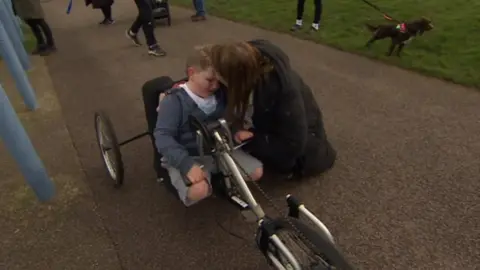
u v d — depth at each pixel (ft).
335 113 14.66
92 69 21.84
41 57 24.76
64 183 11.84
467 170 11.10
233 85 7.61
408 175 11.07
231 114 8.13
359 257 8.68
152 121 9.62
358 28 23.62
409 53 19.43
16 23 26.18
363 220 9.66
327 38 22.67
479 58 18.08
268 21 27.17
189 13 32.96
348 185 10.84
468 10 24.62
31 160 10.52
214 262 8.85
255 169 9.56
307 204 10.27
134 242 9.55
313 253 6.01
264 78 8.39
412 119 13.83
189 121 8.01
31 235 10.01
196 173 8.13
